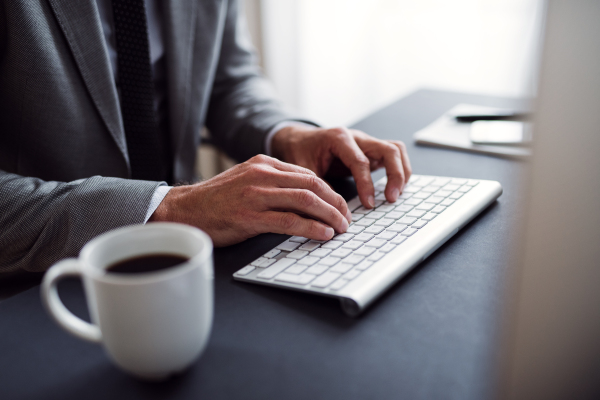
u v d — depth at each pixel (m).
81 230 0.48
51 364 0.34
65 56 0.71
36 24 0.66
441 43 1.82
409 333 0.36
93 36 0.71
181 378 0.33
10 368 0.34
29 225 0.49
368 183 0.59
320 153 0.69
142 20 0.79
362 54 1.97
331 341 0.36
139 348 0.30
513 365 0.30
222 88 1.03
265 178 0.51
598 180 0.28
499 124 0.84
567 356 0.30
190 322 0.31
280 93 2.15
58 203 0.49
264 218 0.48
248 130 0.86
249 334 0.37
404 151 0.65
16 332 0.38
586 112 0.28
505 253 0.47
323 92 2.08
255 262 0.46
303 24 1.99
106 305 0.29
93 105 0.75
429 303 0.40
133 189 0.50
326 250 0.46
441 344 0.35
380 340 0.35
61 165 0.75
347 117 2.09
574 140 0.28
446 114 0.95
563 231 0.29
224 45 1.04
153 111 0.85
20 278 0.52
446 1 1.76
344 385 0.31
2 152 0.75
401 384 0.31
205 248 0.32
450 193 0.58
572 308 0.29
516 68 1.69
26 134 0.72
